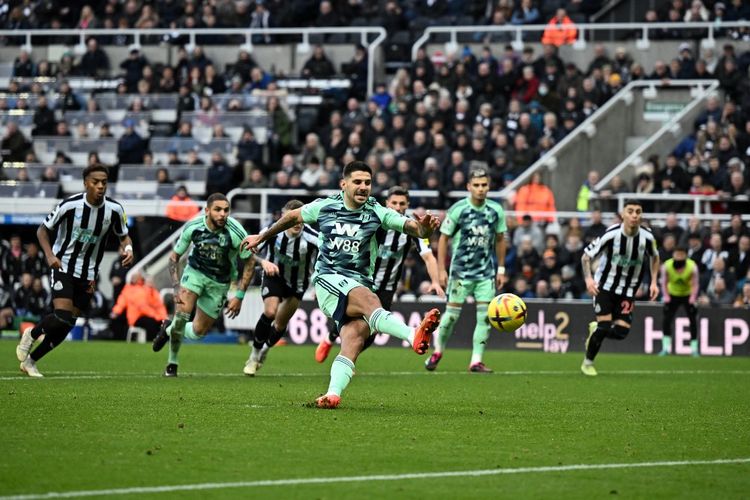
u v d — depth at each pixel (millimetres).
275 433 13695
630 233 25344
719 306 37344
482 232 26422
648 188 41875
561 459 12328
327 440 13242
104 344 37344
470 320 38938
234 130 49594
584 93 47469
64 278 21203
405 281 40625
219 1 56875
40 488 10086
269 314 23344
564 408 17734
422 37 53094
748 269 38344
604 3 53594
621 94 47719
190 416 15242
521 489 10586
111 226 21328
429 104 47094
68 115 51500
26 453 11859
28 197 47281
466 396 19609
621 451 13000
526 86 48000
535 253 40062
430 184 42812
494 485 10734
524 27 50406
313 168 44969
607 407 18016
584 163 46156
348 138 47125
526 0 52500
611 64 49062
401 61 53906
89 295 21672
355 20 55406
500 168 44281
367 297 15977
